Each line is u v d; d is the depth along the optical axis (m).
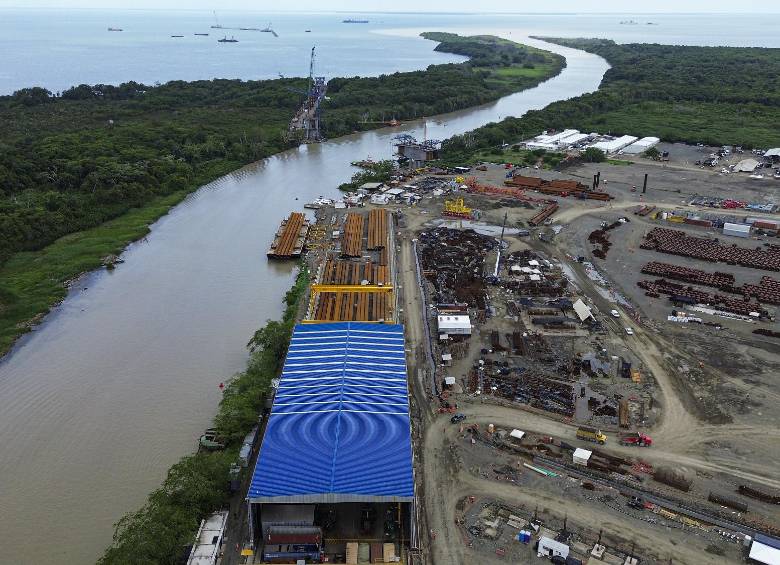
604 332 92.94
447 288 107.62
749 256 119.88
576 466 64.81
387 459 58.59
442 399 76.12
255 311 103.50
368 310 94.38
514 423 72.19
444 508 59.88
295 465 57.84
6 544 57.72
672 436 69.81
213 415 75.94
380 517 58.72
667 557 54.00
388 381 70.62
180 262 125.38
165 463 67.88
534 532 56.88
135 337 95.50
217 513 58.75
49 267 121.00
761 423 72.06
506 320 96.56
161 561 51.97
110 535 58.62
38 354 91.12
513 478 63.66
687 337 91.62
